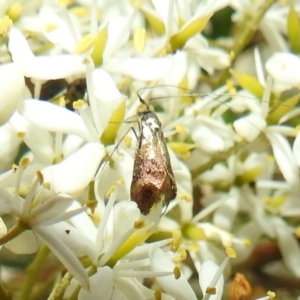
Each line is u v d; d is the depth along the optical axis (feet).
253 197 0.25
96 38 0.22
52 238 0.18
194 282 0.25
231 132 0.24
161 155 0.20
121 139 0.21
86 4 0.25
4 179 0.20
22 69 0.21
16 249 0.19
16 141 0.21
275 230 0.25
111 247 0.19
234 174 0.25
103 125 0.21
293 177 0.23
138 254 0.20
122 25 0.22
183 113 0.24
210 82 0.25
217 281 0.20
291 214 0.25
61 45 0.22
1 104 0.19
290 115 0.24
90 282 0.19
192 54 0.24
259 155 0.25
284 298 0.26
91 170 0.20
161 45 0.23
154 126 0.21
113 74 0.22
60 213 0.18
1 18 0.22
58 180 0.20
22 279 0.24
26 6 0.22
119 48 0.23
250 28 0.25
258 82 0.24
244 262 0.26
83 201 0.21
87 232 0.20
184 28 0.23
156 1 0.24
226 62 0.24
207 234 0.23
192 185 0.24
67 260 0.18
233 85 0.25
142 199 0.20
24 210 0.18
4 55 0.22
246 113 0.25
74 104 0.21
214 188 0.25
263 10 0.25
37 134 0.21
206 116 0.24
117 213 0.20
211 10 0.23
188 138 0.24
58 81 0.23
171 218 0.24
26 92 0.21
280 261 0.27
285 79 0.23
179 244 0.22
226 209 0.24
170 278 0.20
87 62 0.21
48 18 0.22
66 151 0.21
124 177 0.21
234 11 0.27
